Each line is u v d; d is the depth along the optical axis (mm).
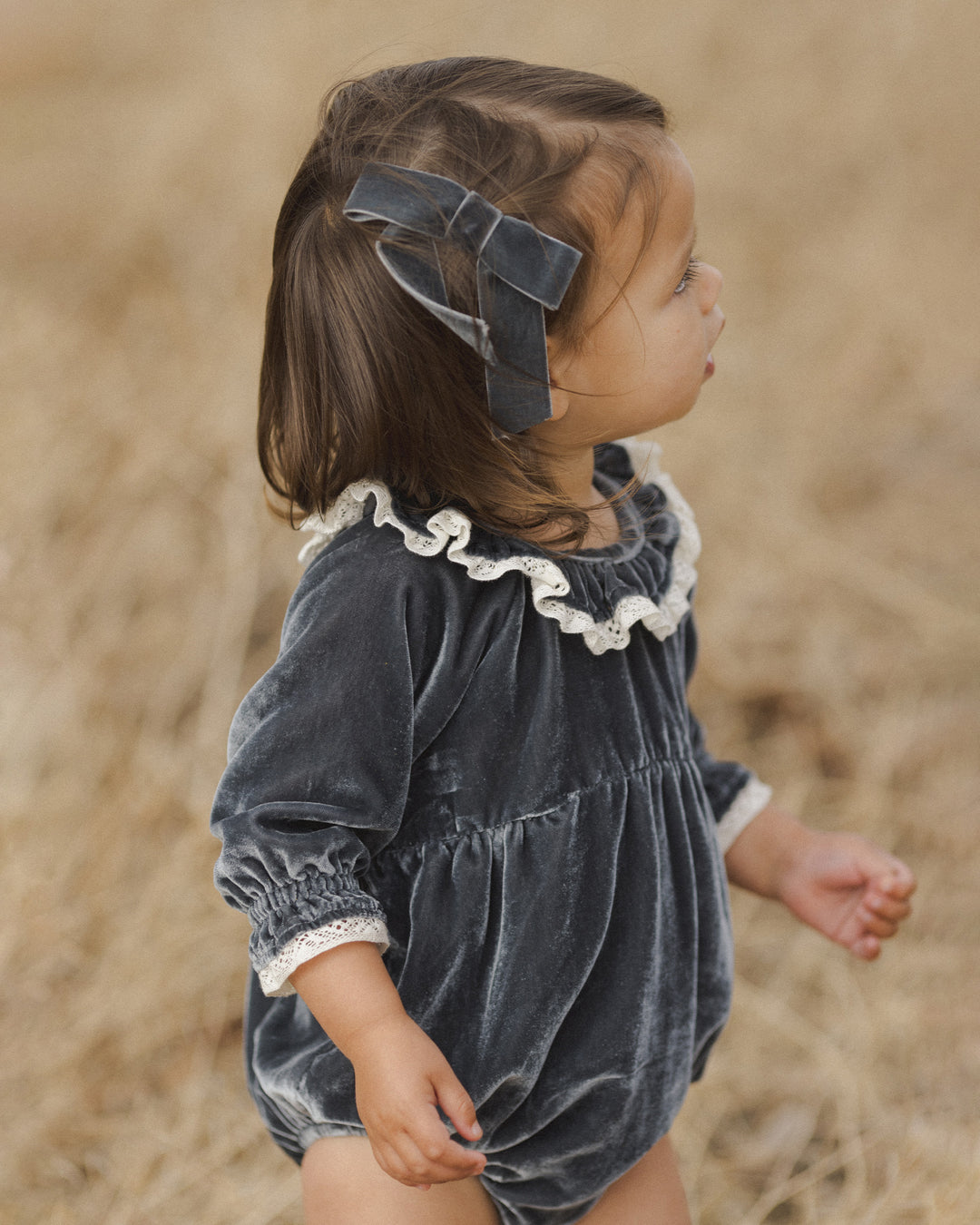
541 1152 2279
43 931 4293
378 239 1959
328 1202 2230
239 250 8180
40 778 4832
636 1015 2236
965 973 4211
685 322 2113
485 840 2139
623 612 2180
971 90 9961
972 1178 3379
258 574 5848
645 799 2246
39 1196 3639
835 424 7039
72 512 6098
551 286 1957
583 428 2162
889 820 4793
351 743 2016
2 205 9266
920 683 5379
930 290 8125
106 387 6855
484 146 1979
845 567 5973
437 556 2096
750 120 9938
